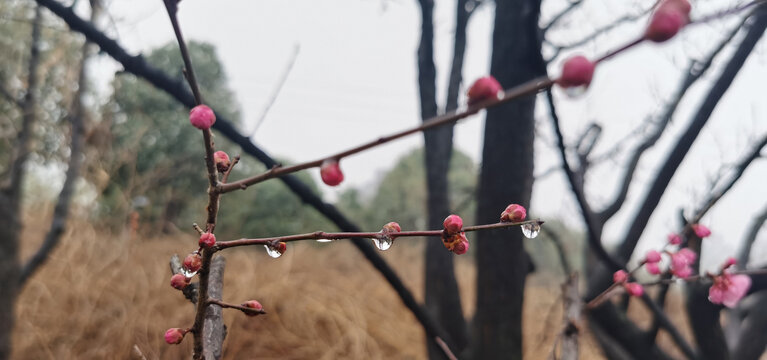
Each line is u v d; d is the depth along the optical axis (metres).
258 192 2.57
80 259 1.39
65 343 1.14
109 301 1.25
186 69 0.18
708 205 0.54
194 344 0.23
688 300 0.60
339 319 1.40
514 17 0.52
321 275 1.70
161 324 1.18
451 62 0.81
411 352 1.42
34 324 1.18
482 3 0.80
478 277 0.55
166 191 2.26
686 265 0.39
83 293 1.25
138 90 2.18
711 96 0.58
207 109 0.18
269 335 1.28
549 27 0.64
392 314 1.57
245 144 0.48
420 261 2.13
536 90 0.13
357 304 1.53
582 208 0.54
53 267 1.31
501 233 0.53
